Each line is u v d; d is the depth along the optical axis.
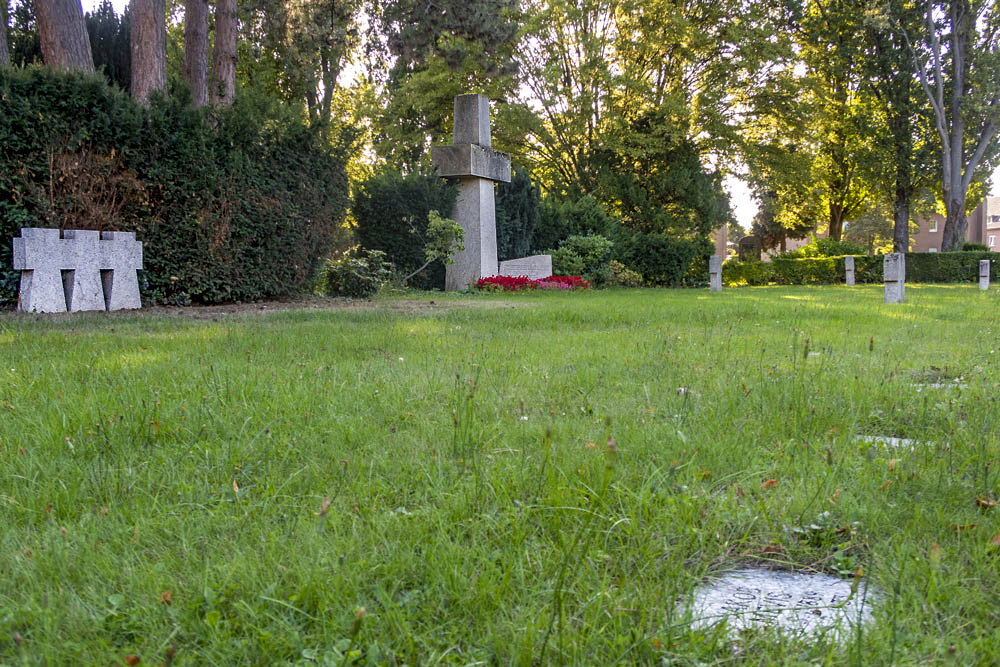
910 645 1.45
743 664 1.42
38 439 2.88
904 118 33.66
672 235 30.56
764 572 1.90
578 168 32.09
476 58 26.28
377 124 32.53
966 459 2.73
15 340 6.12
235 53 18.17
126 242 10.38
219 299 11.88
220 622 1.53
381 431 3.17
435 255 18.52
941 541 1.98
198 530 2.03
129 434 2.99
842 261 32.16
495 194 22.14
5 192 9.50
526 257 22.28
